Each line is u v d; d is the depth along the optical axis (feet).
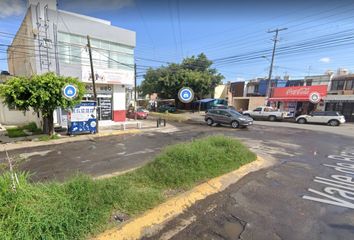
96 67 51.52
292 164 21.86
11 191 8.80
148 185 14.02
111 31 56.13
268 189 15.24
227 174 17.29
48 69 46.01
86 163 21.86
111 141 34.45
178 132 45.16
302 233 10.16
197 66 116.78
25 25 52.60
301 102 84.07
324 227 10.68
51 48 46.47
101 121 56.03
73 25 49.49
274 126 58.08
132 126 52.11
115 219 10.25
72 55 50.03
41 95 31.12
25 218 8.07
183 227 10.41
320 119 63.77
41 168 20.22
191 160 16.28
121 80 56.18
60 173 18.83
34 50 45.62
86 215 9.39
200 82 105.91
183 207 12.12
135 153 26.25
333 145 32.35
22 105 31.45
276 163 22.17
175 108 120.78
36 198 9.29
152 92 128.77
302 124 64.69
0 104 52.44
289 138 38.52
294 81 104.12
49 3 46.03
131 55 61.57
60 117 46.21
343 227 10.70
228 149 20.54
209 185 14.96
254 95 115.96
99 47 54.54
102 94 55.16
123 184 13.15
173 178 14.39
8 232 7.59
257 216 11.60
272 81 106.73
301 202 13.32
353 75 87.81
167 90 109.29
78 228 8.82
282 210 12.30
